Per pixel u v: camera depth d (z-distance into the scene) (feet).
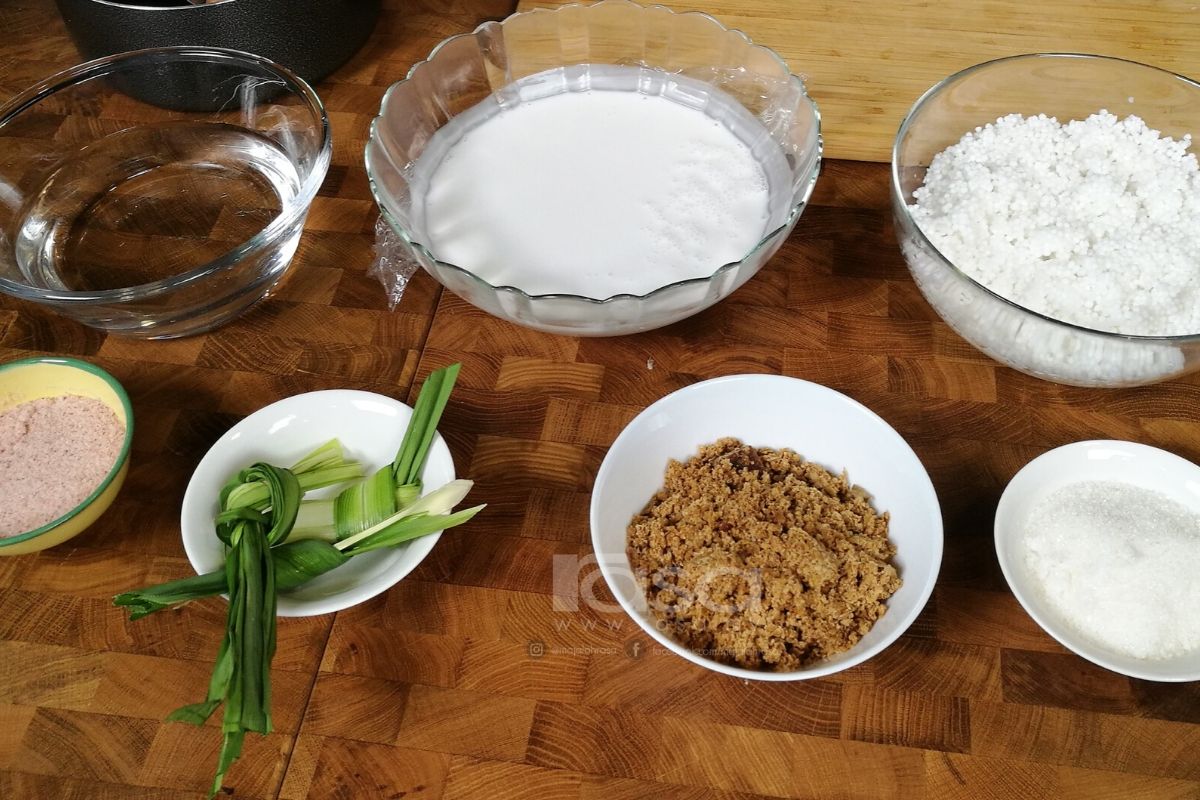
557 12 3.59
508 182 3.34
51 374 3.01
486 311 3.07
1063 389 3.16
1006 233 3.09
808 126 3.23
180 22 3.56
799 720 2.57
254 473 2.73
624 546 2.76
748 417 2.92
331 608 2.54
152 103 3.81
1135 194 3.25
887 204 3.58
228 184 3.66
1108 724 2.54
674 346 3.27
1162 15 3.96
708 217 3.23
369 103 3.90
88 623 2.77
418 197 3.34
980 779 2.48
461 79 3.58
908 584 2.62
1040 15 3.99
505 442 3.06
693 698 2.60
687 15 3.54
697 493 2.82
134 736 2.58
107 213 3.57
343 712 2.60
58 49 4.18
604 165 3.39
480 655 2.68
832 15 4.01
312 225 3.57
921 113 3.36
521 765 2.52
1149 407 3.11
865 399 3.15
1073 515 2.71
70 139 3.74
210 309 3.22
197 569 2.63
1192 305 2.92
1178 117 3.40
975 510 2.91
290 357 3.28
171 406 3.17
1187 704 2.57
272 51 3.72
